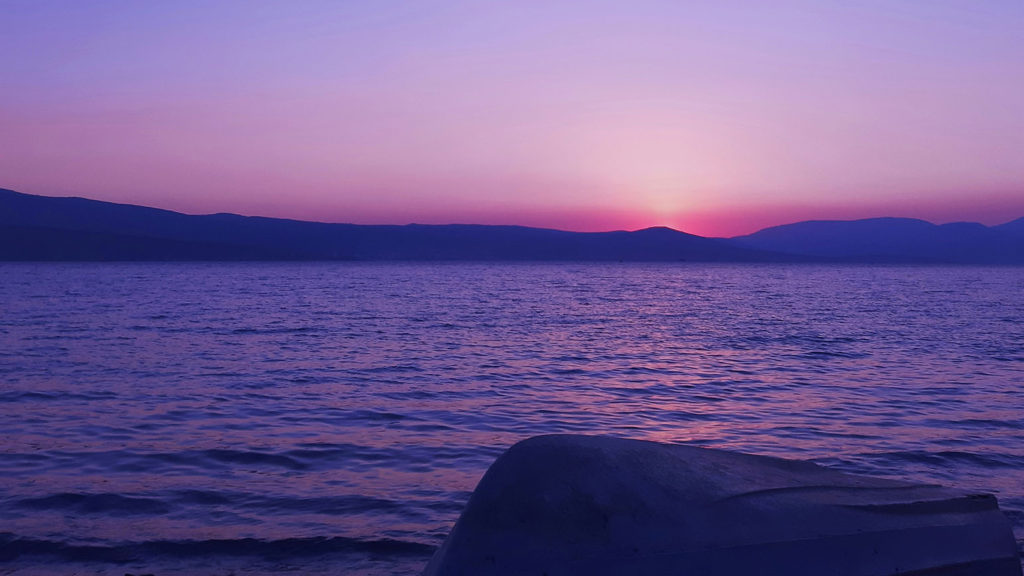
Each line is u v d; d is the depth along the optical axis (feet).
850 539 10.80
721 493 10.91
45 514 20.12
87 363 52.90
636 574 9.80
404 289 216.54
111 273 380.17
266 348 64.13
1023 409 37.70
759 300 172.14
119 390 41.47
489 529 10.13
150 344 66.28
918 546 11.15
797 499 11.21
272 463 25.91
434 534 18.80
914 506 11.65
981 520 11.95
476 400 39.73
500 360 58.18
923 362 58.85
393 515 20.33
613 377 49.52
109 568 16.63
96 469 24.86
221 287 219.41
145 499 21.50
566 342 73.92
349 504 21.25
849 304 154.92
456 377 48.37
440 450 28.09
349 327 87.51
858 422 34.32
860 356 63.21
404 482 23.61
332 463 26.00
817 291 230.07
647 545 10.03
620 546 9.96
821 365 56.90
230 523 19.56
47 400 38.09
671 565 9.94
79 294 168.55
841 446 29.22
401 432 31.37
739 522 10.56
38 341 67.82
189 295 168.76
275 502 21.40
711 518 10.50
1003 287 271.08
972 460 26.96
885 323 102.37
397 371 50.75
